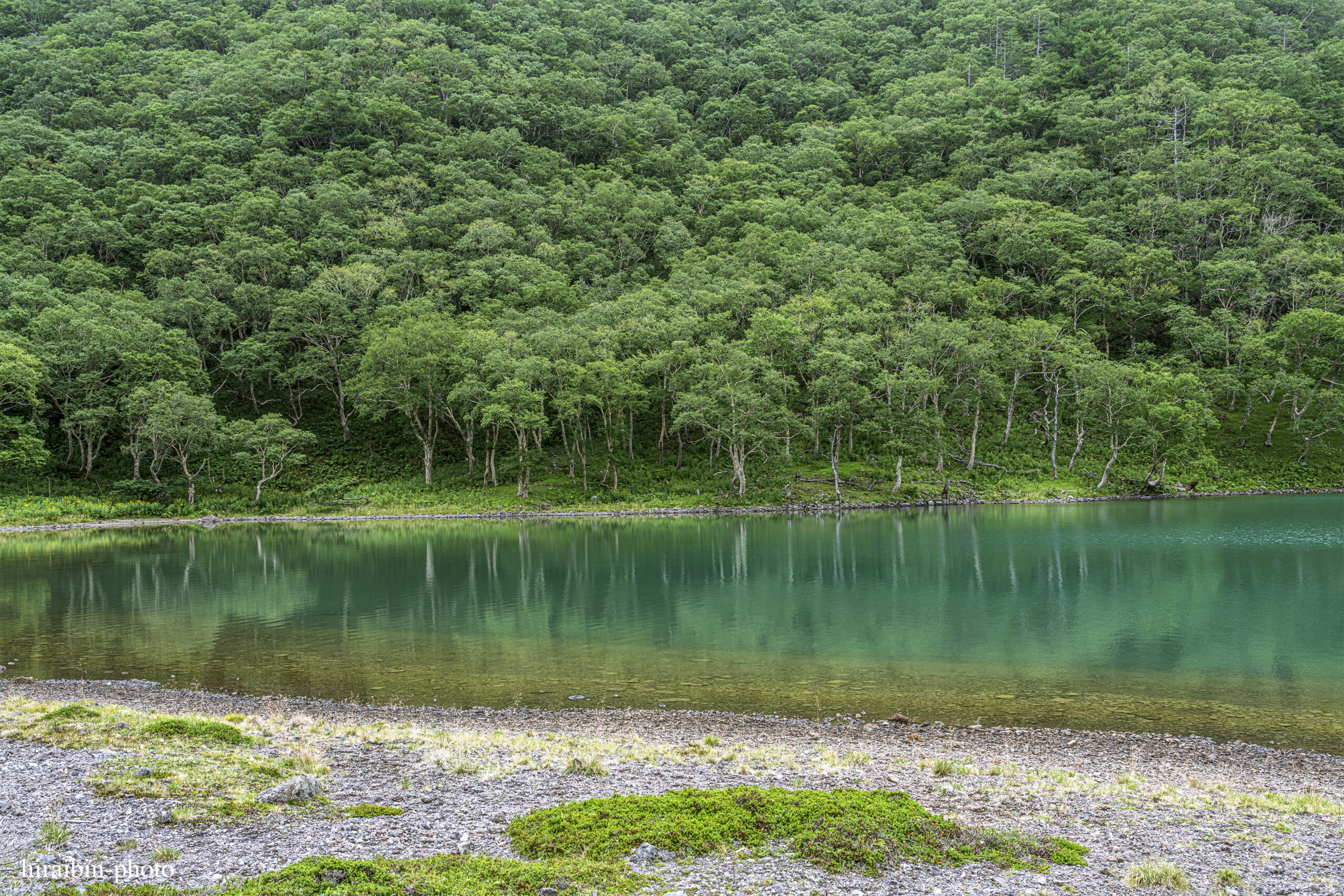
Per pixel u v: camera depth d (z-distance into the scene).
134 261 119.62
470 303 112.94
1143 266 115.44
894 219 132.62
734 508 85.06
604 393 91.12
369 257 115.00
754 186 151.38
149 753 16.02
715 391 87.06
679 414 92.56
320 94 149.12
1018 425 104.06
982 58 199.75
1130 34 186.62
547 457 96.50
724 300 107.25
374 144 146.62
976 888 10.17
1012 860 11.16
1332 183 134.00
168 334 95.44
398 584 46.22
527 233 129.88
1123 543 56.62
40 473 88.50
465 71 172.75
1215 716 22.00
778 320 96.38
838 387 88.69
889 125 174.25
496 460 99.31
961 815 13.45
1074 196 141.12
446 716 22.06
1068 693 24.25
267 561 55.78
